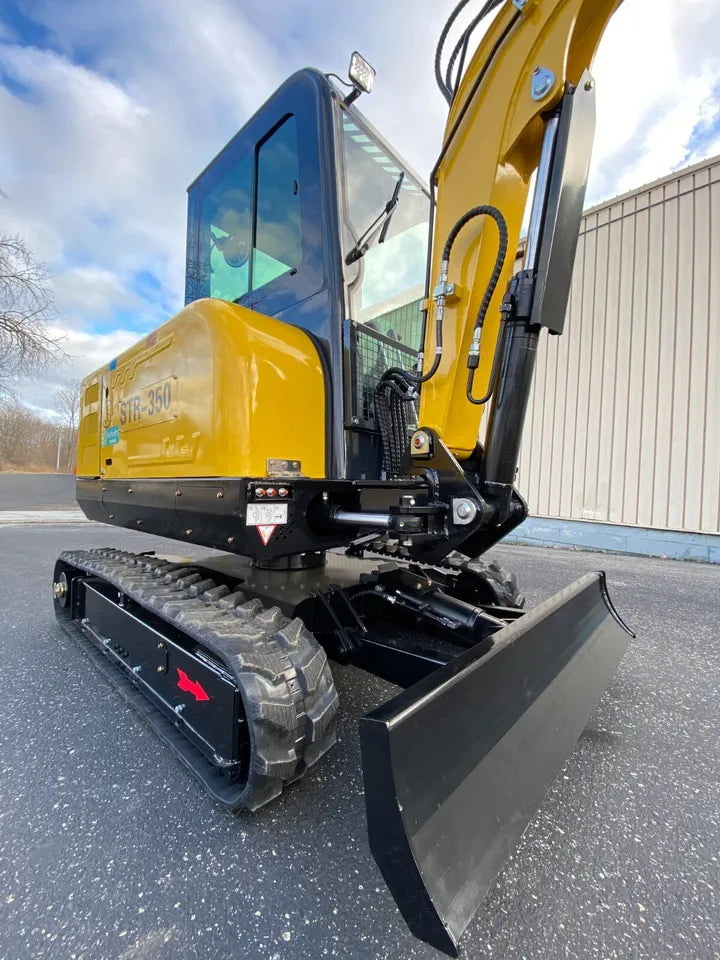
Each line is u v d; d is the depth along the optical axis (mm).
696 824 1582
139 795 1704
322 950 1149
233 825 1567
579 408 8391
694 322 7223
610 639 2600
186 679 1839
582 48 1694
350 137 2348
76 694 2463
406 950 1152
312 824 1583
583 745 2057
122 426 2865
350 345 2137
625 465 7844
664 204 7527
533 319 1630
